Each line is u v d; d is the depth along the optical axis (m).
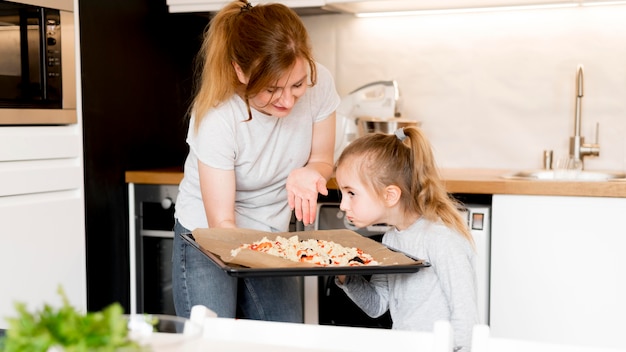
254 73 1.56
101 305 2.54
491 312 2.29
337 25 2.98
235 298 1.85
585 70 2.70
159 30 2.82
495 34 2.79
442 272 1.53
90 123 2.46
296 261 1.47
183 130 3.00
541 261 2.23
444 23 2.85
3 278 2.16
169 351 0.72
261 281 1.88
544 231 2.22
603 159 2.69
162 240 2.67
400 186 1.64
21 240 2.22
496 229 2.26
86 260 2.47
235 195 1.87
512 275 2.25
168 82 2.89
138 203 2.64
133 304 2.67
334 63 2.99
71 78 2.38
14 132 2.19
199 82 2.91
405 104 2.92
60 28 2.32
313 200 1.72
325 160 1.96
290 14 1.62
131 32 2.66
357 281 1.70
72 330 0.61
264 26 1.57
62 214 2.37
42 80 2.27
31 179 2.24
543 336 2.25
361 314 2.38
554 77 2.73
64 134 2.36
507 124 2.80
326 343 1.07
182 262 1.86
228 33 1.67
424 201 1.64
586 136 2.71
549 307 2.23
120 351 0.62
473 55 2.82
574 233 2.19
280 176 1.89
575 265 2.20
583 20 2.69
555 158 2.75
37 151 2.26
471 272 1.53
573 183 2.17
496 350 0.99
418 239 1.59
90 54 2.45
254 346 1.01
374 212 1.67
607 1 2.60
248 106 1.63
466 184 2.26
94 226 2.50
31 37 2.23
